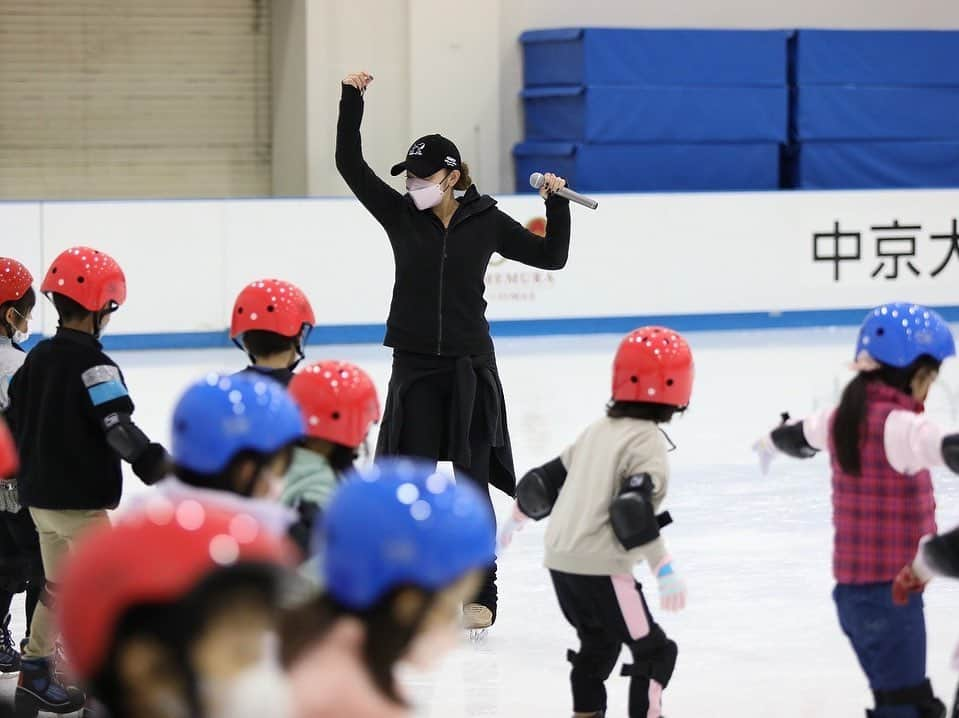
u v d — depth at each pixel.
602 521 5.62
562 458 5.89
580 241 21.69
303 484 4.70
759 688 7.09
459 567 2.25
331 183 24.92
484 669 7.41
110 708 1.91
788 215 22.38
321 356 19.50
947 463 5.20
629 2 26.38
